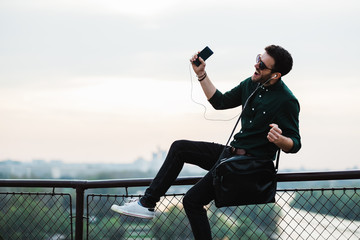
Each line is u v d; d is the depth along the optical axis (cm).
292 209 401
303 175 392
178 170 393
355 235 391
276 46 378
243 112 387
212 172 382
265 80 378
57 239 435
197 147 393
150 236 419
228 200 374
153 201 390
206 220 390
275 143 357
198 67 406
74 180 432
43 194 438
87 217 428
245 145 382
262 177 374
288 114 374
